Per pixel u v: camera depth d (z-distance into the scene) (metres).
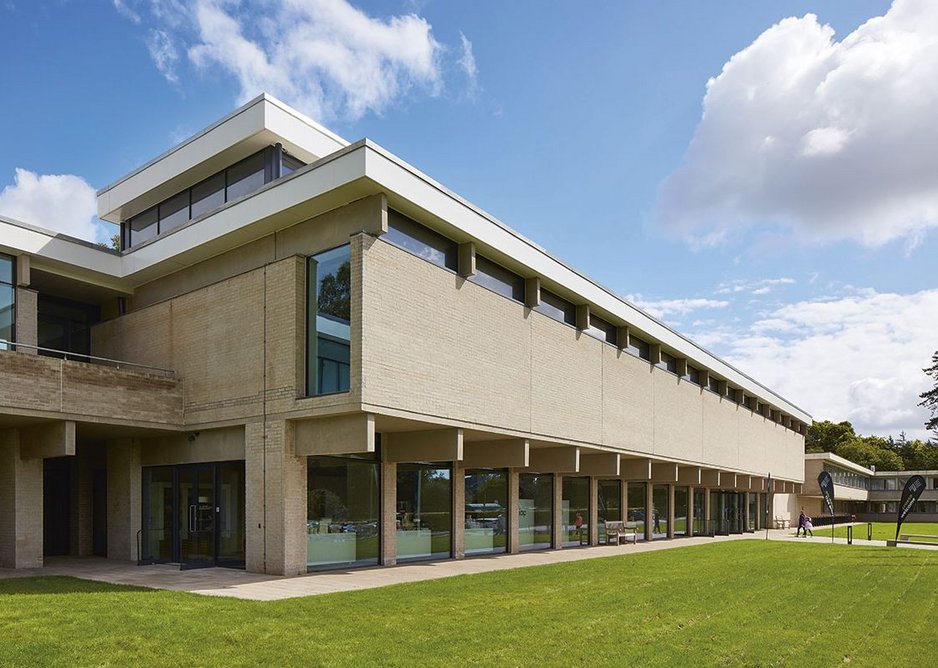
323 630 10.10
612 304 27.12
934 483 90.69
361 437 16.09
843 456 103.56
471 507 23.22
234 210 18.67
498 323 20.84
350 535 18.84
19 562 18.56
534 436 22.02
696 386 36.66
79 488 23.25
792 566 21.12
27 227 19.86
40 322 22.69
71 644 8.91
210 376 19.50
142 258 21.19
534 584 15.56
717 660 9.04
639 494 34.12
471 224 19.31
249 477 17.91
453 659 8.77
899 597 14.87
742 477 45.84
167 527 20.73
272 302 18.16
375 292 16.47
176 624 10.16
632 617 11.81
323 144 21.25
